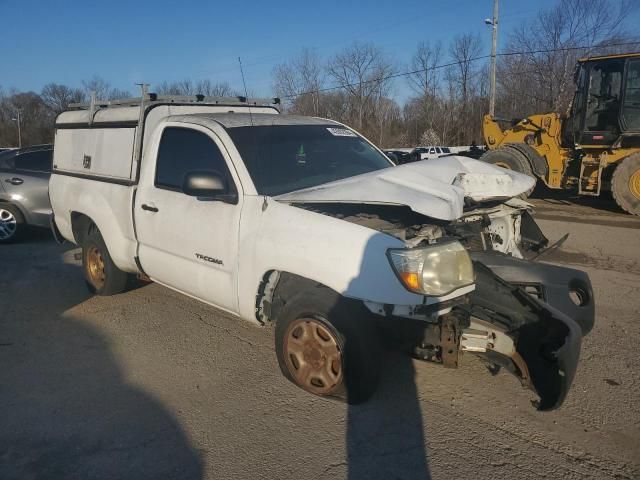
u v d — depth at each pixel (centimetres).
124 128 535
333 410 359
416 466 303
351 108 4775
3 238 946
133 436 338
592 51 3394
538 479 291
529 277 409
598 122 1177
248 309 396
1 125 7244
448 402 369
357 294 327
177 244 454
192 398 381
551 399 315
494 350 344
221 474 300
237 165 412
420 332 342
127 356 452
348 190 363
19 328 522
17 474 304
